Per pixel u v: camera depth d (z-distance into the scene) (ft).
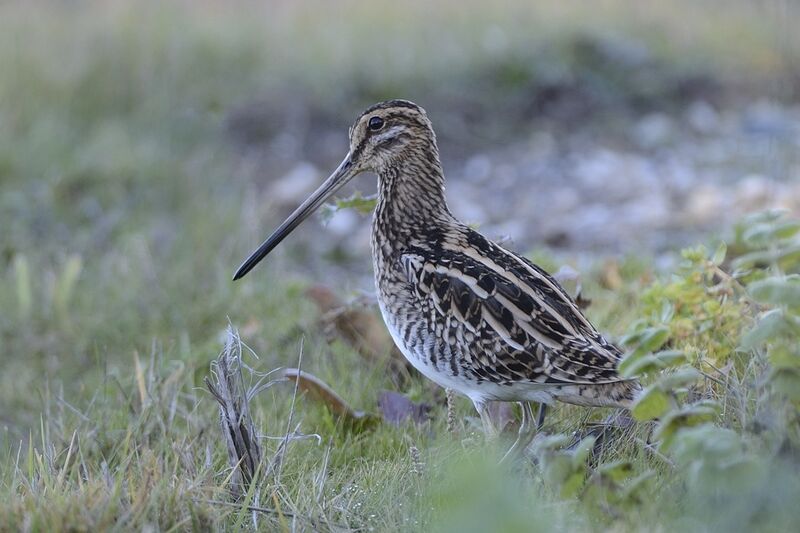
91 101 62.95
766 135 59.72
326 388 29.71
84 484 25.03
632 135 62.64
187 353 35.06
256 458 25.84
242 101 63.31
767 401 21.89
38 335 40.83
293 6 75.05
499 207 55.16
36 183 54.49
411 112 29.63
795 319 20.95
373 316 33.27
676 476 22.68
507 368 25.88
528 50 66.95
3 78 62.54
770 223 22.86
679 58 68.39
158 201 53.88
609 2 74.84
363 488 25.40
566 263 38.63
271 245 31.12
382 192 29.86
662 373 26.81
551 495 23.04
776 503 19.94
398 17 72.64
